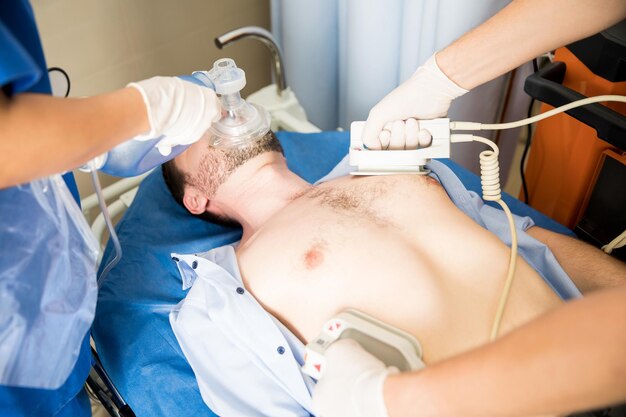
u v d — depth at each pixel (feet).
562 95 3.72
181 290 4.35
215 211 4.78
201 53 6.10
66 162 2.10
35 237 2.79
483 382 1.85
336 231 3.79
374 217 3.85
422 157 3.72
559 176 4.66
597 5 3.16
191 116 2.84
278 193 4.45
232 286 3.72
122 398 3.86
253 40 6.55
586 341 1.66
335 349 2.66
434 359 3.15
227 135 4.06
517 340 1.82
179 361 3.89
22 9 2.23
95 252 3.15
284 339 3.48
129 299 4.19
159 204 4.92
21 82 1.92
